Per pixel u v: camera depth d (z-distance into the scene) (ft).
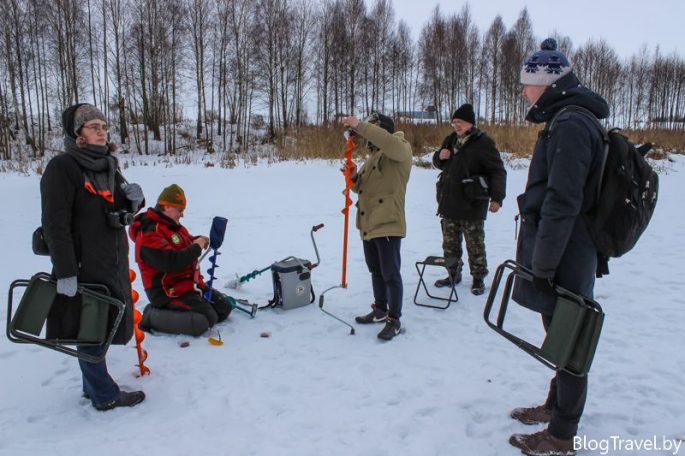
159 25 79.71
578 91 7.47
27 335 8.16
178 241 12.92
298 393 10.21
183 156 69.15
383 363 11.47
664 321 13.57
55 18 78.07
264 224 27.04
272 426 9.05
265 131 95.66
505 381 10.57
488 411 9.43
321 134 61.62
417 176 46.42
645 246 22.18
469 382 10.56
